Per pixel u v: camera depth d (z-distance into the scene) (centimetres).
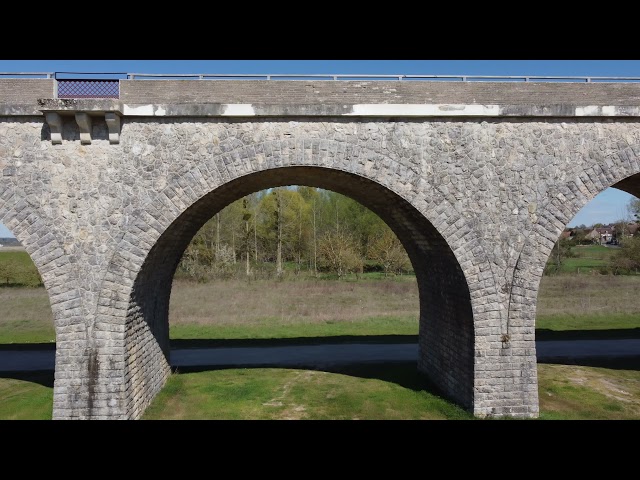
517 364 1044
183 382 1363
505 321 1045
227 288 3231
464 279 1047
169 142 1004
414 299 2847
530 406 1047
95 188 994
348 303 2714
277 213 4012
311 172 1121
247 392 1274
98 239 991
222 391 1282
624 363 1552
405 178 1034
